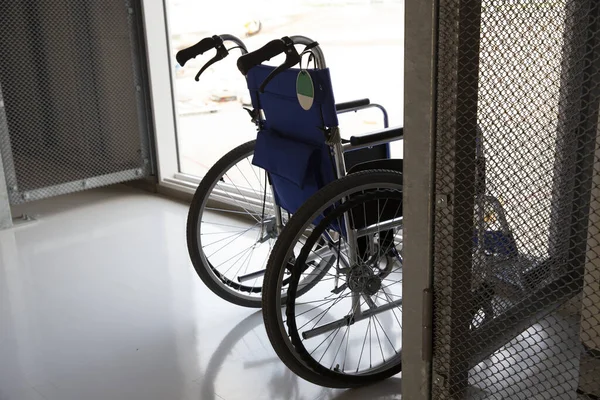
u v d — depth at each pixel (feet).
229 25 12.62
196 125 13.55
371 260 6.62
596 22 3.80
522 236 4.30
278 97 6.48
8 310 8.43
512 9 4.07
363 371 6.46
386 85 10.77
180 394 6.49
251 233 10.77
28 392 6.61
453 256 4.49
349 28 10.94
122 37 12.60
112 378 6.81
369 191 6.20
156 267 9.64
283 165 6.56
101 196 13.42
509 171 4.26
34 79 11.84
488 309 4.50
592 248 3.93
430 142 4.41
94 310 8.34
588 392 4.16
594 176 3.89
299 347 6.03
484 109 4.23
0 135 11.52
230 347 7.37
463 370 4.67
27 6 11.66
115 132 12.88
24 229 11.57
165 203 12.75
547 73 4.11
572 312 4.16
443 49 4.19
